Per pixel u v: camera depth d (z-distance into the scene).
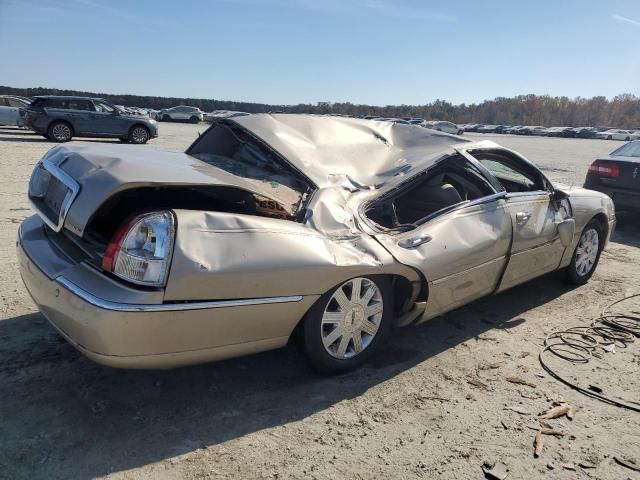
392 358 3.62
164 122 47.62
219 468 2.46
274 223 2.87
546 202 4.60
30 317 3.79
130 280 2.45
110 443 2.57
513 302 4.86
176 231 2.49
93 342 2.44
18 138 20.20
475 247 3.74
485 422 2.94
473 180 4.14
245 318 2.69
